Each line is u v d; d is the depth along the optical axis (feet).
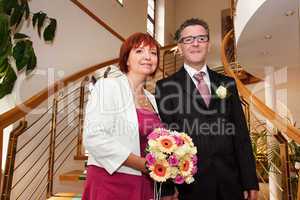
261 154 11.01
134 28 19.06
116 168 4.17
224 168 5.03
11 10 7.59
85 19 12.55
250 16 8.23
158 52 5.23
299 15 8.08
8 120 5.05
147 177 4.55
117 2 16.63
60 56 10.62
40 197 8.93
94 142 4.22
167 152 4.04
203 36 5.43
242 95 8.95
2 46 7.07
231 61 16.44
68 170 10.17
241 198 5.05
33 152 8.69
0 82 7.63
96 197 4.25
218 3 25.91
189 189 4.98
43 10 9.77
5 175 5.63
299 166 10.25
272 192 10.60
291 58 12.24
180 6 27.48
